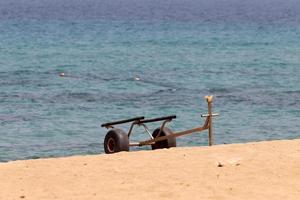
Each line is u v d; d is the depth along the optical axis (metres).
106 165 41.06
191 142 90.81
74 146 87.94
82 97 129.88
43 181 37.81
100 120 107.56
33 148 86.81
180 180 36.81
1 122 104.31
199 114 113.38
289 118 110.38
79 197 34.31
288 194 33.84
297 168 38.62
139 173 38.66
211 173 38.09
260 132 99.56
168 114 113.81
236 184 35.75
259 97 132.62
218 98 131.38
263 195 33.72
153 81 157.00
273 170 38.31
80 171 39.75
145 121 52.91
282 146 46.19
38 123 103.81
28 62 193.75
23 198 34.53
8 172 40.12
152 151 45.41
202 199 33.31
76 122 105.12
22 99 126.06
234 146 46.62
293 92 139.75
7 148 86.88
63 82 150.88
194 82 155.62
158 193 34.50
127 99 128.12
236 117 110.38
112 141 51.06
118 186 36.09
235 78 164.25
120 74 170.75
